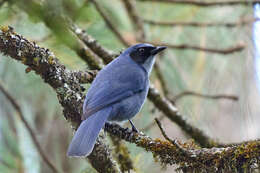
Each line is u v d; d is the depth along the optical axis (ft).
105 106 30.40
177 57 39.73
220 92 38.19
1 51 26.45
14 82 37.27
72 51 31.94
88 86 34.04
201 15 40.70
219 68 38.22
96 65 34.50
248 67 37.58
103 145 27.48
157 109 38.78
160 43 39.24
